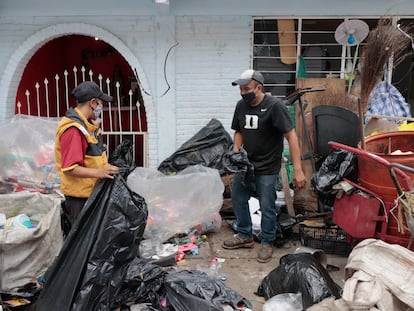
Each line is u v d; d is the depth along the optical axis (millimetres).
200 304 2486
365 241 2480
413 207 2424
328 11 4984
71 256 2564
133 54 5121
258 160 3465
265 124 3359
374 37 3559
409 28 4711
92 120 2947
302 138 4773
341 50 5207
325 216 3984
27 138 4148
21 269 2809
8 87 5246
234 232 4207
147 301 2748
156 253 3566
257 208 4383
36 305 2588
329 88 4883
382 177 2809
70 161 2646
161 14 5008
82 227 2605
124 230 2629
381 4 4930
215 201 3918
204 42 5090
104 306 2537
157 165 5340
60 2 5027
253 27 5098
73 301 2461
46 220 2947
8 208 3373
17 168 4102
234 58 5121
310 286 2602
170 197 3869
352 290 2193
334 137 4242
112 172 2715
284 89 5332
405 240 2816
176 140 5301
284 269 2836
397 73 5445
